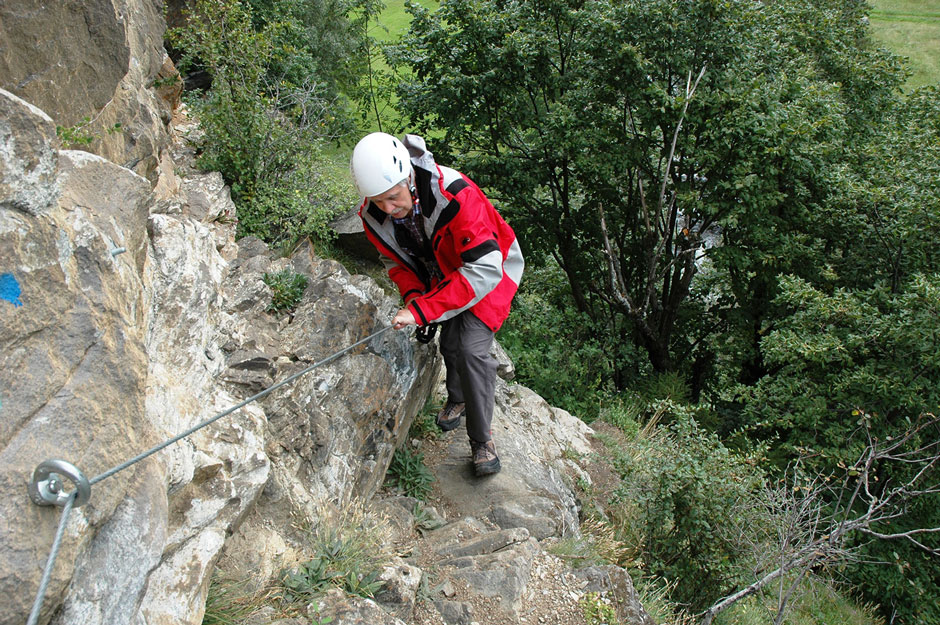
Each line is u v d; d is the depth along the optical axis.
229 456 2.83
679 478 4.91
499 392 6.06
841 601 8.03
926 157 11.00
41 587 1.42
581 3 10.60
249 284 3.98
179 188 5.08
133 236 2.34
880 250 11.17
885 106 14.26
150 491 2.03
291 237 5.90
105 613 1.78
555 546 3.88
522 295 12.19
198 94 7.53
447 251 3.52
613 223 12.27
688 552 5.11
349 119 11.36
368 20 14.71
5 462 1.51
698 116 9.90
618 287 11.55
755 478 5.10
